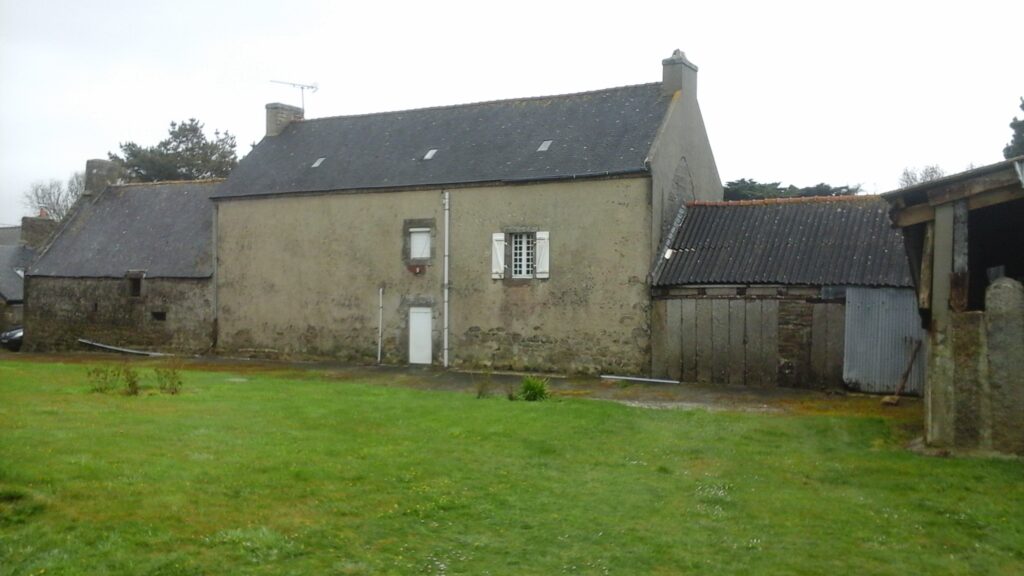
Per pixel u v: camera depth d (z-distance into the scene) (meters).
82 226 31.81
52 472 7.84
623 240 20.72
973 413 10.66
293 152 27.48
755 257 19.52
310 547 6.78
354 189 24.28
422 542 7.14
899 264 17.92
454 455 10.20
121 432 10.05
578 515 8.12
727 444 11.67
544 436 11.56
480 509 8.12
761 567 6.89
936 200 10.88
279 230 25.77
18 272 39.78
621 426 12.80
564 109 24.17
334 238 24.81
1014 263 14.46
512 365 22.00
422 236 23.50
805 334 18.50
